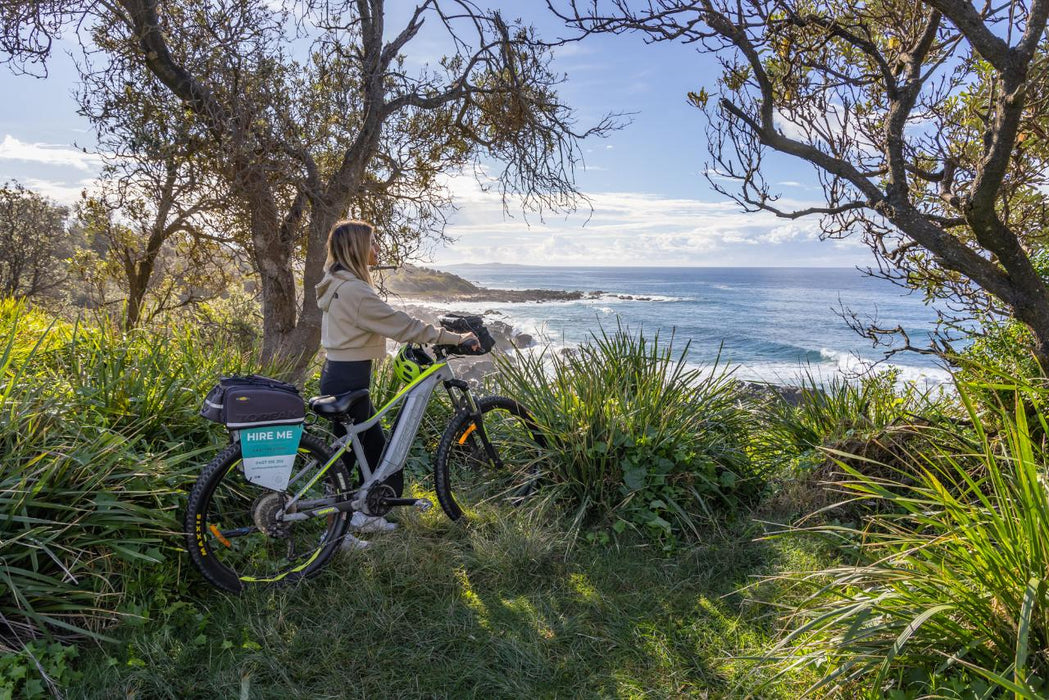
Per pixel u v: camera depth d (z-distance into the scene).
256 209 7.43
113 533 2.78
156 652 2.50
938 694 2.02
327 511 3.22
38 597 2.44
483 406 4.03
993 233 3.43
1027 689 1.67
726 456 4.20
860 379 4.98
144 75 7.26
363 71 7.70
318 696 2.40
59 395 3.30
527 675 2.56
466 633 2.80
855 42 3.66
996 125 3.21
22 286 14.03
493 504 4.05
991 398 3.78
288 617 2.86
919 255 4.68
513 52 8.04
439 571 3.24
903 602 2.22
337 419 3.37
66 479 2.76
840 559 3.31
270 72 7.01
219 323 9.99
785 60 4.15
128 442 3.09
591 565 3.40
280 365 5.16
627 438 3.99
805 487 4.04
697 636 2.80
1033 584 1.92
